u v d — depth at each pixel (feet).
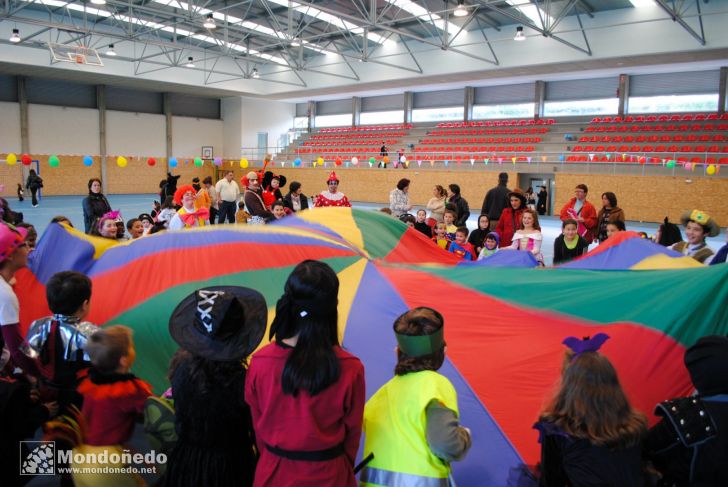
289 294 5.82
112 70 80.53
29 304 11.78
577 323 10.28
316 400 5.77
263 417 5.98
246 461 6.88
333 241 13.87
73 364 8.65
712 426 6.15
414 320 6.46
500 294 11.24
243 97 107.34
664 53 59.21
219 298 6.48
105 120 94.63
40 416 8.19
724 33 55.47
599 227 23.89
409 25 73.31
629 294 10.57
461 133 89.76
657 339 9.62
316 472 5.86
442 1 63.67
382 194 87.10
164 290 11.47
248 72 91.56
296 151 105.91
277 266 12.44
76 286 8.76
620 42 61.62
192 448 6.69
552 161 72.38
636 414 6.06
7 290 8.84
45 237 12.82
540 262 19.83
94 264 12.48
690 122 70.59
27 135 85.87
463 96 93.71
